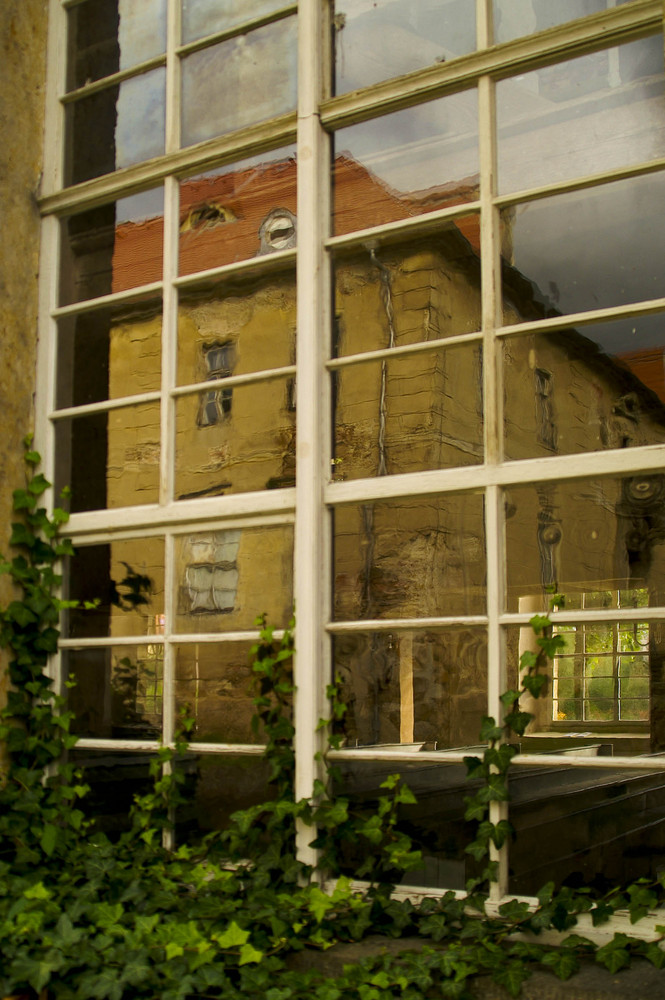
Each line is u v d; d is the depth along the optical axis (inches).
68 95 170.2
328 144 146.5
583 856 113.2
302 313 141.0
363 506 135.2
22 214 166.2
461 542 127.6
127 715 148.3
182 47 161.8
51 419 163.3
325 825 127.5
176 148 159.9
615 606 118.3
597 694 116.6
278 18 153.3
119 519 153.3
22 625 152.2
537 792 116.6
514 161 131.9
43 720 151.8
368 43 145.4
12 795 146.0
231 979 112.5
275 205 149.3
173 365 154.4
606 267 126.3
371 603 132.4
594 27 126.0
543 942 110.6
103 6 170.6
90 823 146.9
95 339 162.7
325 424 139.0
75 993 110.2
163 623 147.9
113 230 164.4
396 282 138.6
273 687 135.0
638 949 104.0
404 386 135.6
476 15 136.6
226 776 137.9
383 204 140.9
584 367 126.3
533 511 123.0
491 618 121.3
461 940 112.4
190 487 149.6
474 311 132.3
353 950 114.0
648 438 122.4
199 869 132.6
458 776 121.0
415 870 121.4
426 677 126.6
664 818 110.0
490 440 125.8
